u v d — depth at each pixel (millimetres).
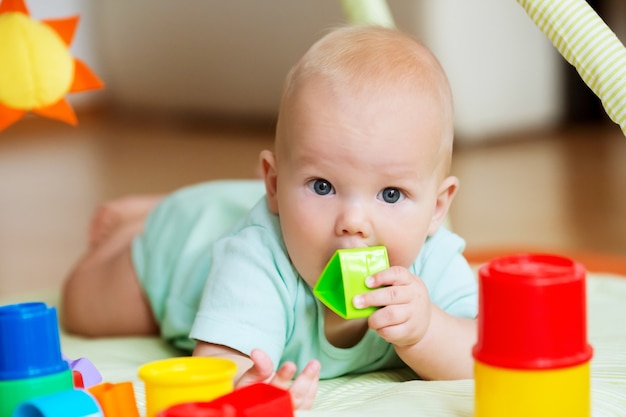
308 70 928
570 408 629
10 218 2658
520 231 2445
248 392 620
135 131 4395
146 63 4824
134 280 1342
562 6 886
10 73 990
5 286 1940
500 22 3965
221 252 1026
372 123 886
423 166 913
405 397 849
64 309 1390
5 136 4273
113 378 1022
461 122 3865
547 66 4215
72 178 3271
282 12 4238
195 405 589
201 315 972
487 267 653
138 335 1361
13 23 992
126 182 3168
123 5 4844
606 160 3508
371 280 848
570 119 4375
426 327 895
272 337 961
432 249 1038
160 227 1355
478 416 649
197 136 4234
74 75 1034
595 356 1006
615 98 872
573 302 630
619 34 4238
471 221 2598
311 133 898
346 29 977
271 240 989
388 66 915
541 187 3062
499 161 3578
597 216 2607
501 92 4008
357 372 1035
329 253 904
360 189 895
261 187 1379
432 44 3750
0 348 695
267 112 4391
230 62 4480
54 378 694
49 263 2131
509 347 630
